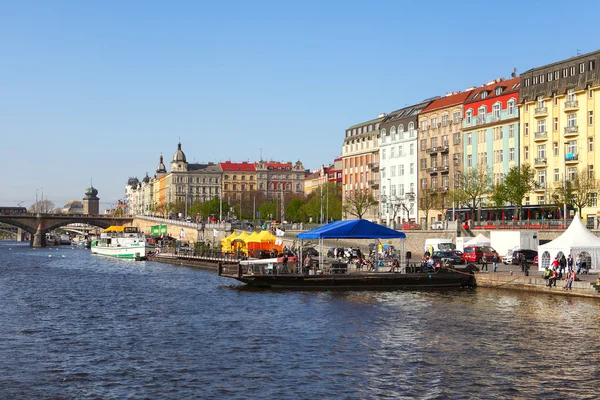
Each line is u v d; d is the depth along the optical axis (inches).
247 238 3993.6
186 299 2524.6
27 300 2561.5
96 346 1596.9
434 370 1338.6
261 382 1256.8
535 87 4724.4
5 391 1214.3
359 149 6894.7
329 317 1987.0
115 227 7150.6
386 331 1743.4
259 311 2138.3
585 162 4343.0
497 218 4785.9
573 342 1585.9
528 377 1286.9
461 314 2006.6
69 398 1173.1
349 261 3297.2
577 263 2709.2
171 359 1445.6
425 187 5826.8
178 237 7209.6
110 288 3038.9
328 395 1177.4
